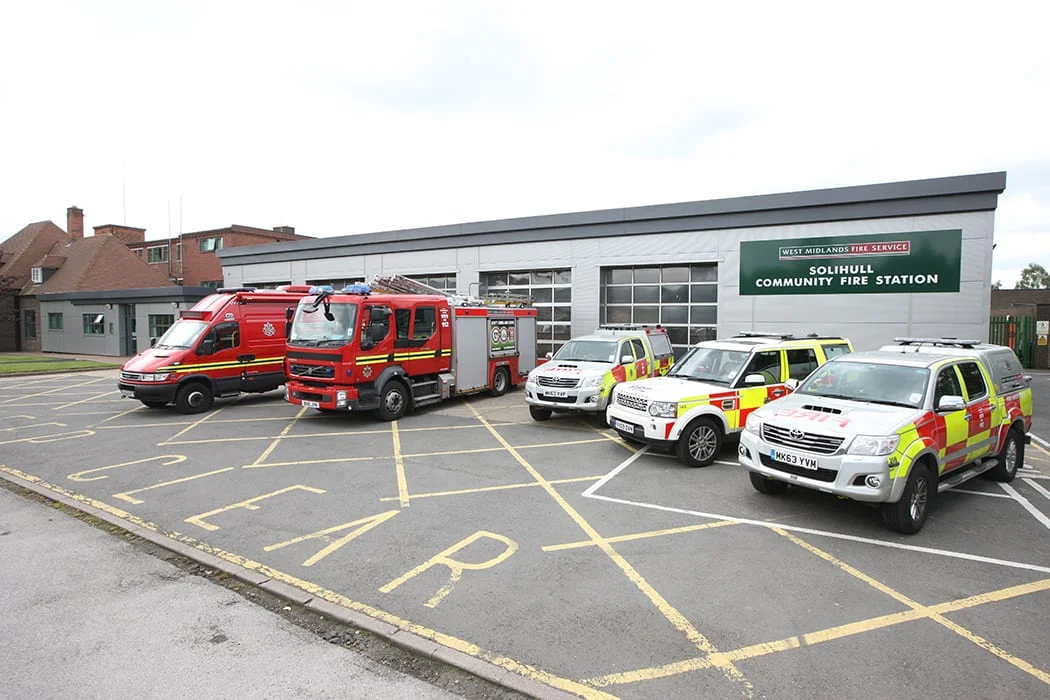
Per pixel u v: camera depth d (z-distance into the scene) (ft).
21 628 13.93
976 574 16.51
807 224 49.65
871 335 47.65
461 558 17.61
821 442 19.67
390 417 39.99
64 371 76.07
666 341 47.39
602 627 13.71
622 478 26.08
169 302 92.73
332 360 37.22
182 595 15.66
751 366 30.07
